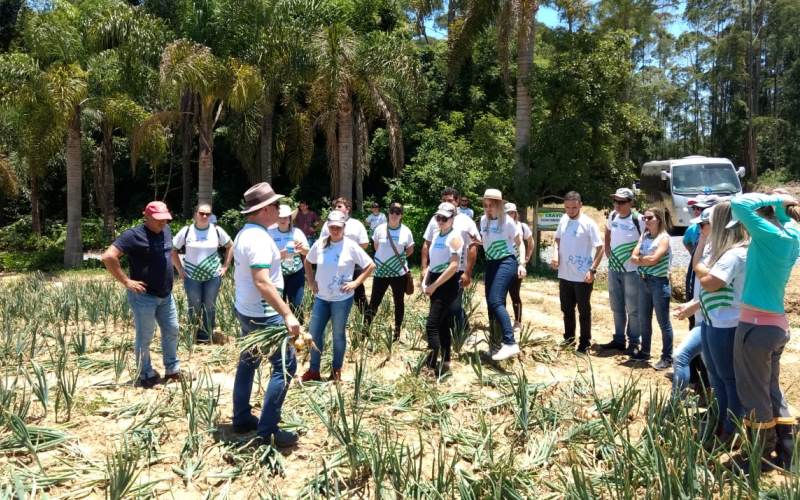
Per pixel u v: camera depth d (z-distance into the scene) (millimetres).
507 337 6418
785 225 3998
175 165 29703
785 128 46688
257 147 21344
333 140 18516
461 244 5898
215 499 3852
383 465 3855
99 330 8102
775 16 44781
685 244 5750
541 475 4160
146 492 3859
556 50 15898
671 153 50469
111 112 18453
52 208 30234
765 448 4168
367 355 6680
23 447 4391
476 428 4895
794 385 5953
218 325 8031
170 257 5785
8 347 6773
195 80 14570
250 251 4273
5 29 28500
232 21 16016
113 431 4758
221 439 4609
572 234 6910
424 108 18844
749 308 3979
